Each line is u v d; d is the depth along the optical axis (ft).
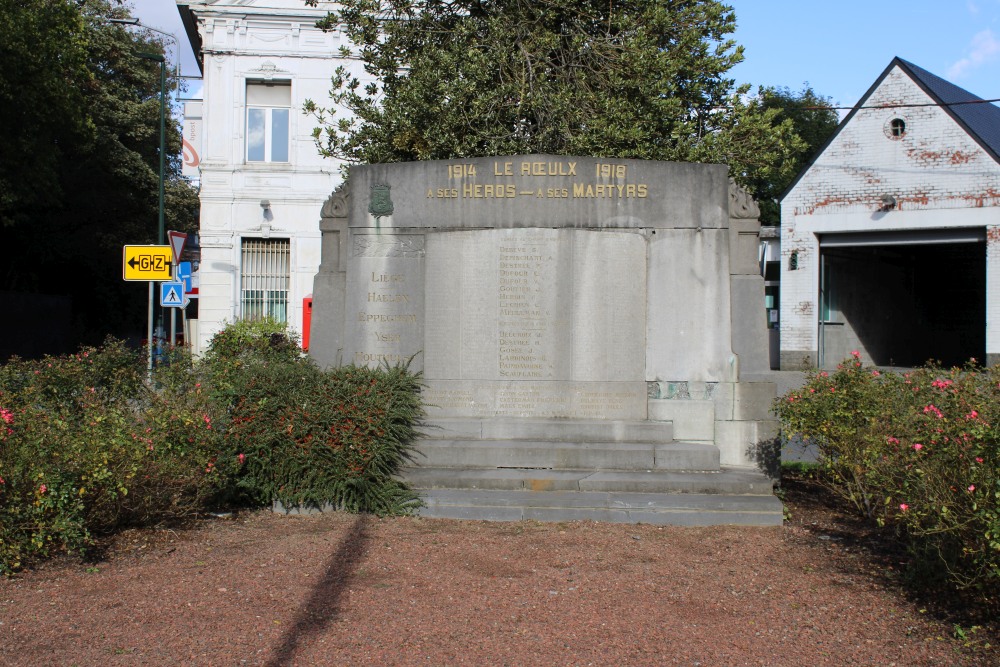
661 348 29.55
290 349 61.62
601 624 17.15
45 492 20.52
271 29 85.87
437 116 44.98
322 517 25.86
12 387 31.37
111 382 33.86
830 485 26.40
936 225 90.43
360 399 26.66
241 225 86.69
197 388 27.20
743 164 48.37
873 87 93.30
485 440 28.89
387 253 30.55
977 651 15.81
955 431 17.79
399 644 16.05
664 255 29.68
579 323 29.63
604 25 48.14
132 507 23.56
